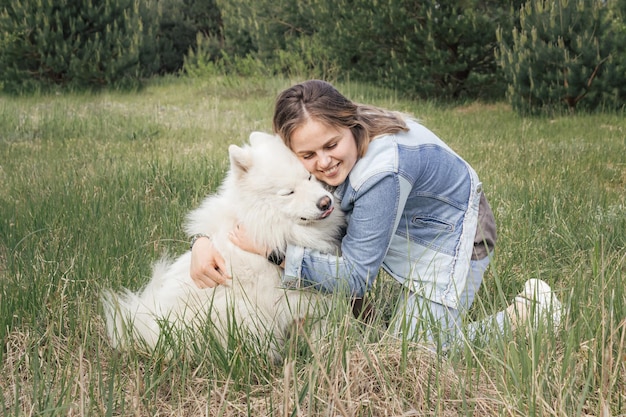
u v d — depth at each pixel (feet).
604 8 36.14
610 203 17.85
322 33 51.34
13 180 20.57
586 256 13.41
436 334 9.37
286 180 9.67
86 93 49.52
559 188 19.31
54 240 14.43
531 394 7.52
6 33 48.42
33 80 49.75
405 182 9.48
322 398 8.30
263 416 8.36
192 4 70.85
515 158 25.13
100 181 20.15
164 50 67.92
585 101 36.78
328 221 10.26
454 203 10.31
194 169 21.22
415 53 43.24
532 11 38.81
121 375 9.62
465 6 41.55
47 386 8.97
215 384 8.90
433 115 38.93
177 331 9.75
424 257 10.54
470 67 43.57
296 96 9.45
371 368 8.63
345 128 9.40
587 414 7.97
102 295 11.24
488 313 11.02
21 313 11.07
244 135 31.91
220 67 60.75
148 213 16.96
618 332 8.79
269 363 9.63
